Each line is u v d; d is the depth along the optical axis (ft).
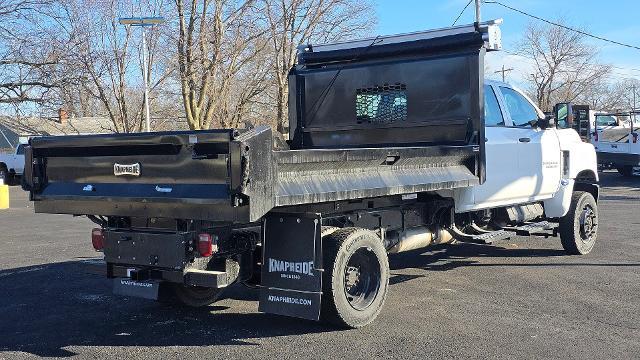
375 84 25.45
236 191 14.66
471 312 20.75
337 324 18.65
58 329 19.63
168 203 16.14
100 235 18.39
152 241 17.37
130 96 99.14
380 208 21.59
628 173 85.25
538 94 199.00
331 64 26.71
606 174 93.45
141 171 16.87
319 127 26.86
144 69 80.69
